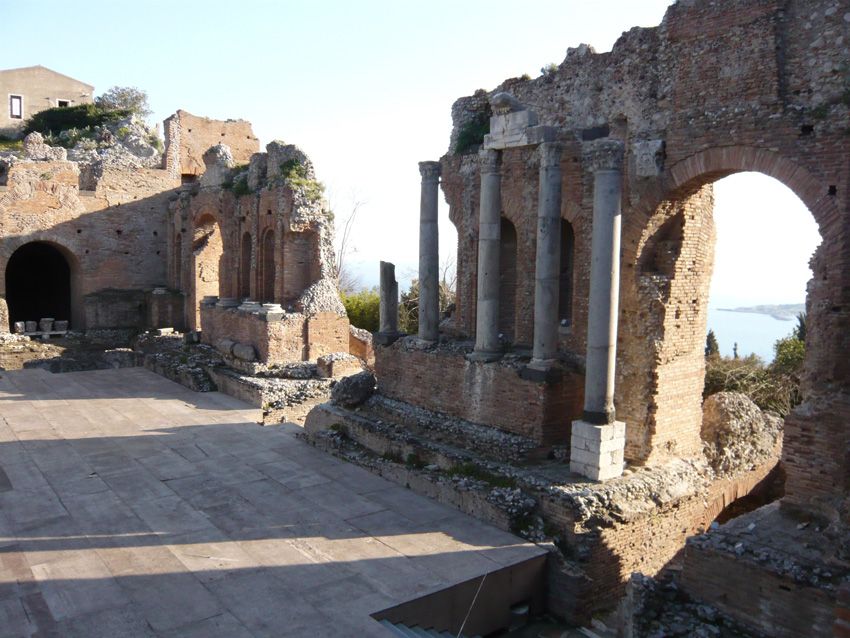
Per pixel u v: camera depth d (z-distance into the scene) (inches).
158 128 2086.6
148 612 414.3
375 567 474.9
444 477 602.9
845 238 458.0
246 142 1755.7
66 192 1508.4
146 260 1615.4
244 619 408.5
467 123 785.6
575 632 482.6
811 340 479.8
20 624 398.6
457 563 482.6
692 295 595.8
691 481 581.6
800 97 488.4
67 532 526.0
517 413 631.2
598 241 547.2
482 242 673.6
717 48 526.9
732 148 519.8
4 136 2203.5
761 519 482.0
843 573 409.7
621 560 526.6
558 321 677.3
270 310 1048.8
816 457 473.4
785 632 418.9
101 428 832.3
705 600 455.5
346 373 1028.5
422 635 430.0
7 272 1801.2
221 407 950.4
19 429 821.2
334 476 662.5
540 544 511.5
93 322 1542.8
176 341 1350.9
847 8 466.0
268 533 528.4
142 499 596.4
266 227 1168.8
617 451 556.7
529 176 689.6
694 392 613.9
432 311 759.1
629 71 590.6
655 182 566.3
